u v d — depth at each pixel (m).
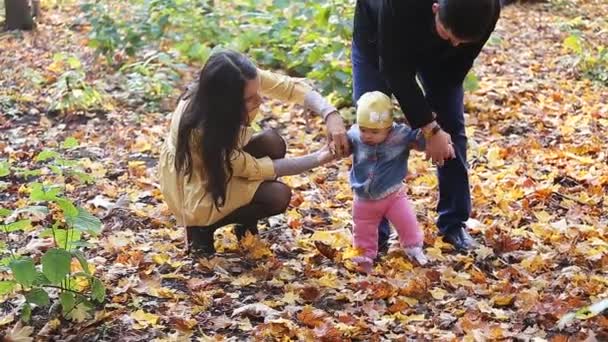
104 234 4.91
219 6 10.14
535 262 4.43
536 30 11.45
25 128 7.09
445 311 3.98
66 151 6.48
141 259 4.48
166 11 8.87
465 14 3.60
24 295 3.84
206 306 4.01
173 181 4.46
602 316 3.75
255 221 4.62
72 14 12.03
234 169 4.30
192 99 4.30
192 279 4.27
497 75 8.86
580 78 8.77
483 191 5.52
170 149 4.47
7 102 7.61
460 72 4.27
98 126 7.14
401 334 3.75
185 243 4.64
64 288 3.87
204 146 4.21
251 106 4.29
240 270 4.39
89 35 9.25
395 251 4.54
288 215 5.16
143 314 3.89
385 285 4.13
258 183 4.39
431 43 3.96
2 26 11.12
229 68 4.14
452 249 4.68
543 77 8.81
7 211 3.89
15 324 3.84
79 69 8.30
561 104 7.77
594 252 4.55
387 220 4.61
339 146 4.27
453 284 4.21
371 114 4.09
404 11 3.81
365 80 4.36
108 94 7.84
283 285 4.23
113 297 4.08
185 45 8.61
